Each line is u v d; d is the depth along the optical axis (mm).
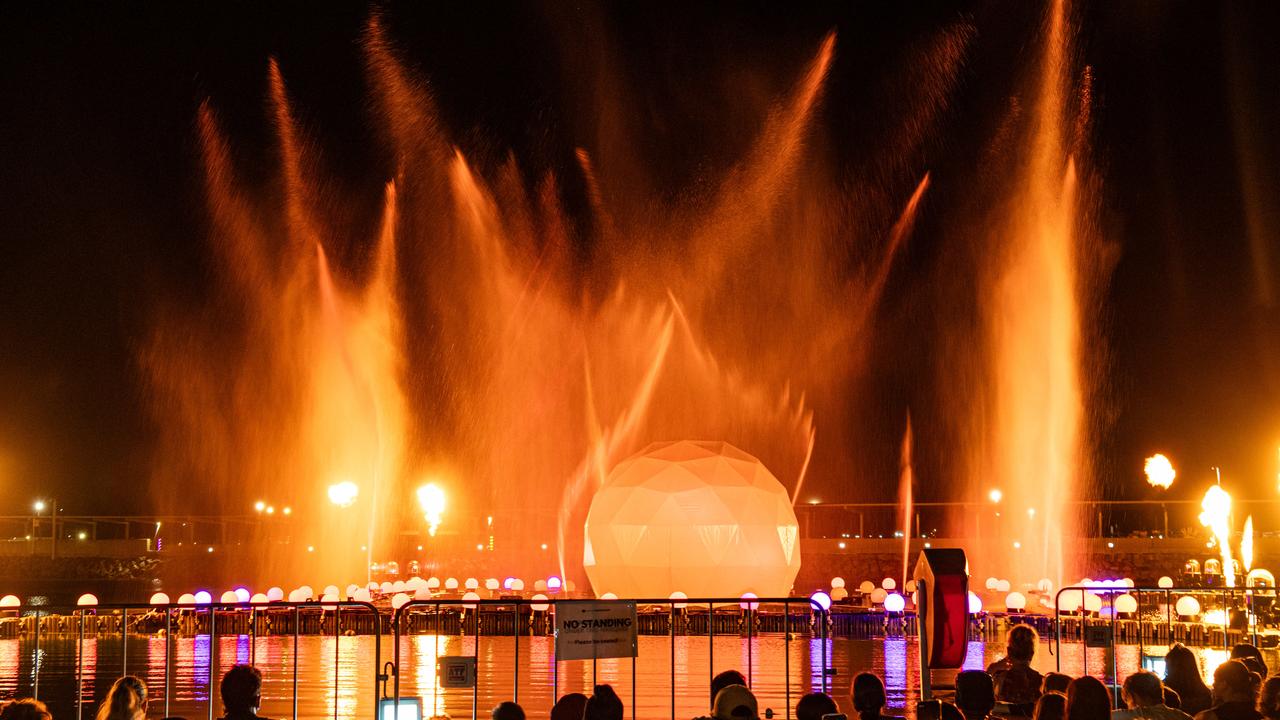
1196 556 45312
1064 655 21141
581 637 11070
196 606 13078
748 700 7941
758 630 27562
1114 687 13062
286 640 24828
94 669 19203
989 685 9617
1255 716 8023
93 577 47250
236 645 23516
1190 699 9305
